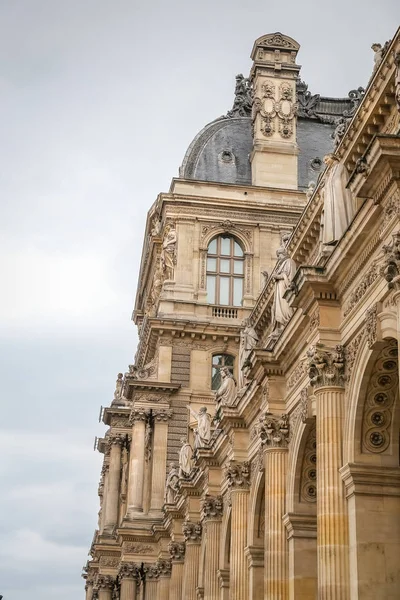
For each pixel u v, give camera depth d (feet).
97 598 313.94
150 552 259.80
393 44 115.65
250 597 166.40
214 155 290.76
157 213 295.69
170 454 260.83
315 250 163.94
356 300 119.24
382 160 99.19
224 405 178.19
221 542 196.24
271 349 151.23
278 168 281.13
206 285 270.67
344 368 122.21
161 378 262.88
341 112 310.04
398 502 116.57
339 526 116.88
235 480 176.14
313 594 139.03
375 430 118.21
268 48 288.71
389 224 105.81
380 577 113.19
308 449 142.82
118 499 313.12
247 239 275.18
